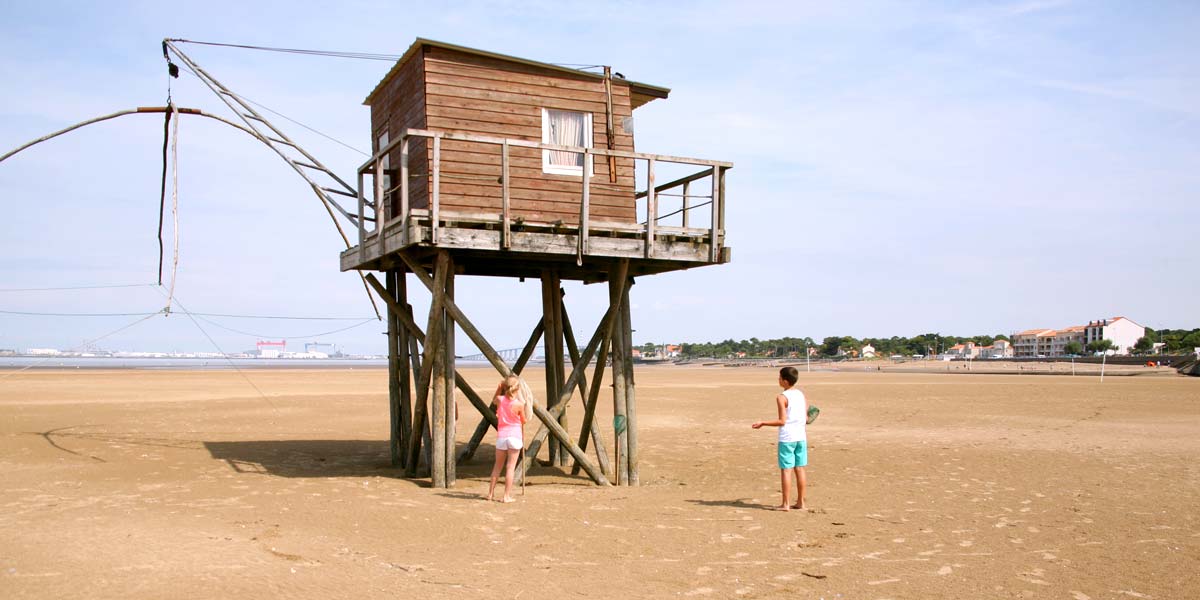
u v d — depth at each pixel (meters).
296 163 12.55
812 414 10.00
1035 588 6.50
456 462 13.84
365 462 13.71
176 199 11.59
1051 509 9.94
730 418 23.12
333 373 62.41
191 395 30.55
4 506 9.28
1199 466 13.73
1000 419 22.64
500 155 11.20
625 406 11.60
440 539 7.89
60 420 19.92
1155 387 39.59
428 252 10.57
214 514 8.89
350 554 7.23
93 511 9.00
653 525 8.77
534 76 11.57
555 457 13.62
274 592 6.01
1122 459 14.60
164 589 6.00
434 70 11.00
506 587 6.31
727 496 10.81
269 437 17.41
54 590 5.94
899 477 12.56
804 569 7.01
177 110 11.79
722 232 11.30
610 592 6.24
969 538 8.30
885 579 6.71
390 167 12.48
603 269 12.53
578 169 11.65
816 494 10.99
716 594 6.24
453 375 10.95
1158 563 7.32
